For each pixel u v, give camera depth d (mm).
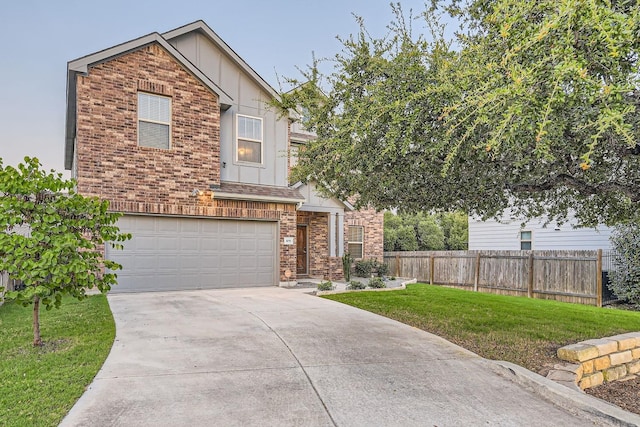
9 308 7914
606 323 7289
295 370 4676
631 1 2740
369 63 4727
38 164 5574
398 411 3666
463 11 4488
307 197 14922
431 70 4367
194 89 11086
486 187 5137
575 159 4133
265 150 12617
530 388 4281
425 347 5723
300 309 8336
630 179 4605
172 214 10609
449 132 3525
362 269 15859
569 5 2438
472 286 15266
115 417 3414
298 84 6113
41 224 5293
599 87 2668
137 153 10195
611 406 3664
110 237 5980
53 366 4551
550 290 13039
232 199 11523
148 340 5777
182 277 10844
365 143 4625
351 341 5938
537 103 2881
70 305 8188
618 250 11719
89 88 9656
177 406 3664
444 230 30156
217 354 5203
